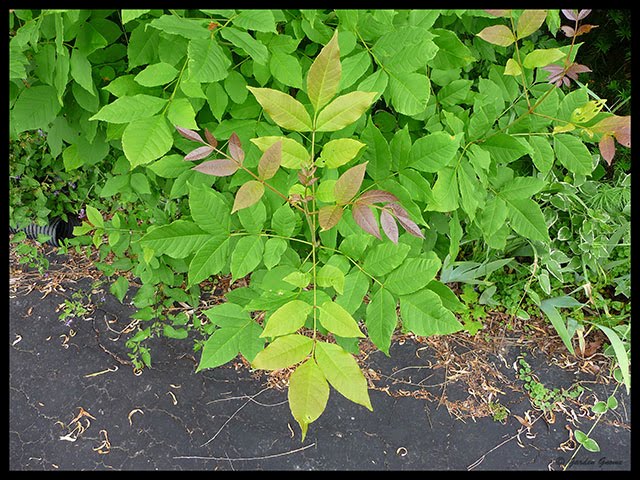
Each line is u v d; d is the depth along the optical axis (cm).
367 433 122
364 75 80
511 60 74
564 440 123
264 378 131
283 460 117
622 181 135
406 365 136
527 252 136
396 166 76
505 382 134
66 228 159
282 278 76
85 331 138
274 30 64
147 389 127
